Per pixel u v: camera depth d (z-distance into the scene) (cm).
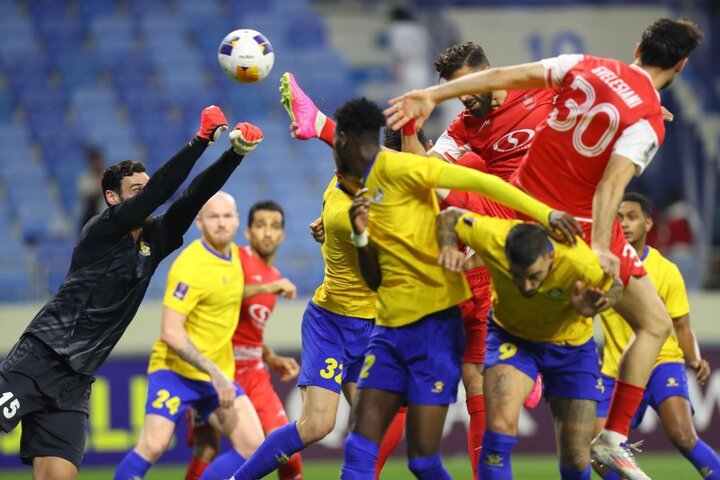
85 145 5247
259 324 2580
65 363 1908
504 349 1791
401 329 1784
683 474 3170
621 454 1903
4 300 4016
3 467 3475
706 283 4184
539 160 1786
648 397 2405
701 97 5891
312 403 2109
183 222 1950
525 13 6334
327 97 5719
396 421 2272
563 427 1808
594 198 1702
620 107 1705
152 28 5897
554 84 1769
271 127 5434
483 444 1764
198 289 2398
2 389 1864
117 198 1978
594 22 6359
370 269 1781
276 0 6138
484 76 1780
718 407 3672
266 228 2609
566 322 1755
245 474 2125
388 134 2117
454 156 2127
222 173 1898
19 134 5278
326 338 2138
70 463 1894
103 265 1906
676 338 2430
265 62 2006
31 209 4897
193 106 5531
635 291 1886
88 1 5978
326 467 3497
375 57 6078
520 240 1619
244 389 2586
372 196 1761
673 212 4597
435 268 1766
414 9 6166
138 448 2406
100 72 5662
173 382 2430
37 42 5747
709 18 6281
